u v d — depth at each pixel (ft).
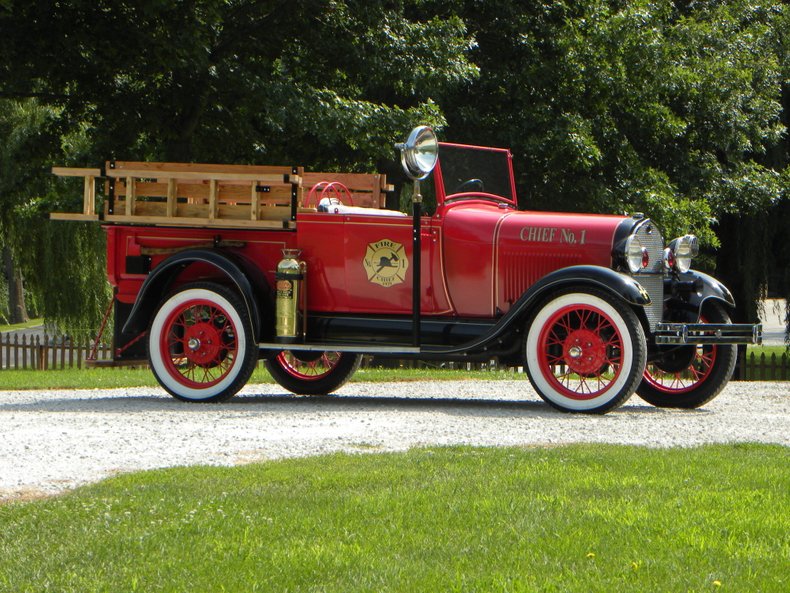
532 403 37.86
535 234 34.35
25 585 14.29
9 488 20.77
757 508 18.44
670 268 35.35
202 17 64.95
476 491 19.84
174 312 36.58
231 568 14.99
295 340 35.60
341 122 64.90
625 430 29.22
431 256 35.32
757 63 88.22
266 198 36.17
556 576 14.58
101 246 98.68
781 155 93.56
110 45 65.57
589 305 32.63
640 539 16.44
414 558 15.47
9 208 86.33
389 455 24.04
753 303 89.20
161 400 37.70
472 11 78.38
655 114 79.51
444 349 34.55
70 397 39.83
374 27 70.38
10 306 210.38
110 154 73.10
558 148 72.54
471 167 37.09
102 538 16.60
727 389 44.70
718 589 13.98
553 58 78.02
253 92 66.85
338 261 36.01
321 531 16.97
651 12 80.64
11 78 68.49
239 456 24.59
